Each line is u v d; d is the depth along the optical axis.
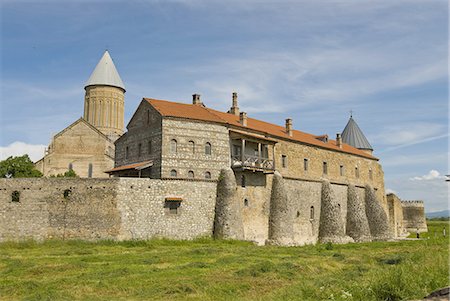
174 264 28.48
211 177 47.44
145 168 47.69
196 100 57.31
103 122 81.31
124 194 42.62
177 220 44.62
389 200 80.38
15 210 41.81
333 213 59.47
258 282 22.42
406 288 17.80
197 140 47.34
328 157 64.06
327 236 58.72
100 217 41.94
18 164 59.91
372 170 74.62
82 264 27.39
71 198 42.34
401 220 85.00
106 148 71.81
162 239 43.19
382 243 49.88
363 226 64.00
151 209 43.53
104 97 81.94
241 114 53.47
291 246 45.94
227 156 48.84
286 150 56.75
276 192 52.44
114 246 39.53
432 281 18.23
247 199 50.16
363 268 26.34
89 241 41.47
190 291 20.25
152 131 47.53
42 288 20.89
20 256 32.84
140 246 40.16
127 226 42.19
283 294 19.42
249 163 49.84
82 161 70.88
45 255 33.50
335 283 21.34
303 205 57.69
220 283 21.89
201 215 46.06
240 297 19.36
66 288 20.81
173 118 46.53
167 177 44.97
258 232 50.56
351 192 65.94
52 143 71.00
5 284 21.78
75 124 71.81
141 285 21.52
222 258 30.91
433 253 28.61
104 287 20.94
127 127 51.78
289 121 60.16
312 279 23.50
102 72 82.81
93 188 42.53
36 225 41.72
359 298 17.75
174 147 46.19
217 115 52.12
